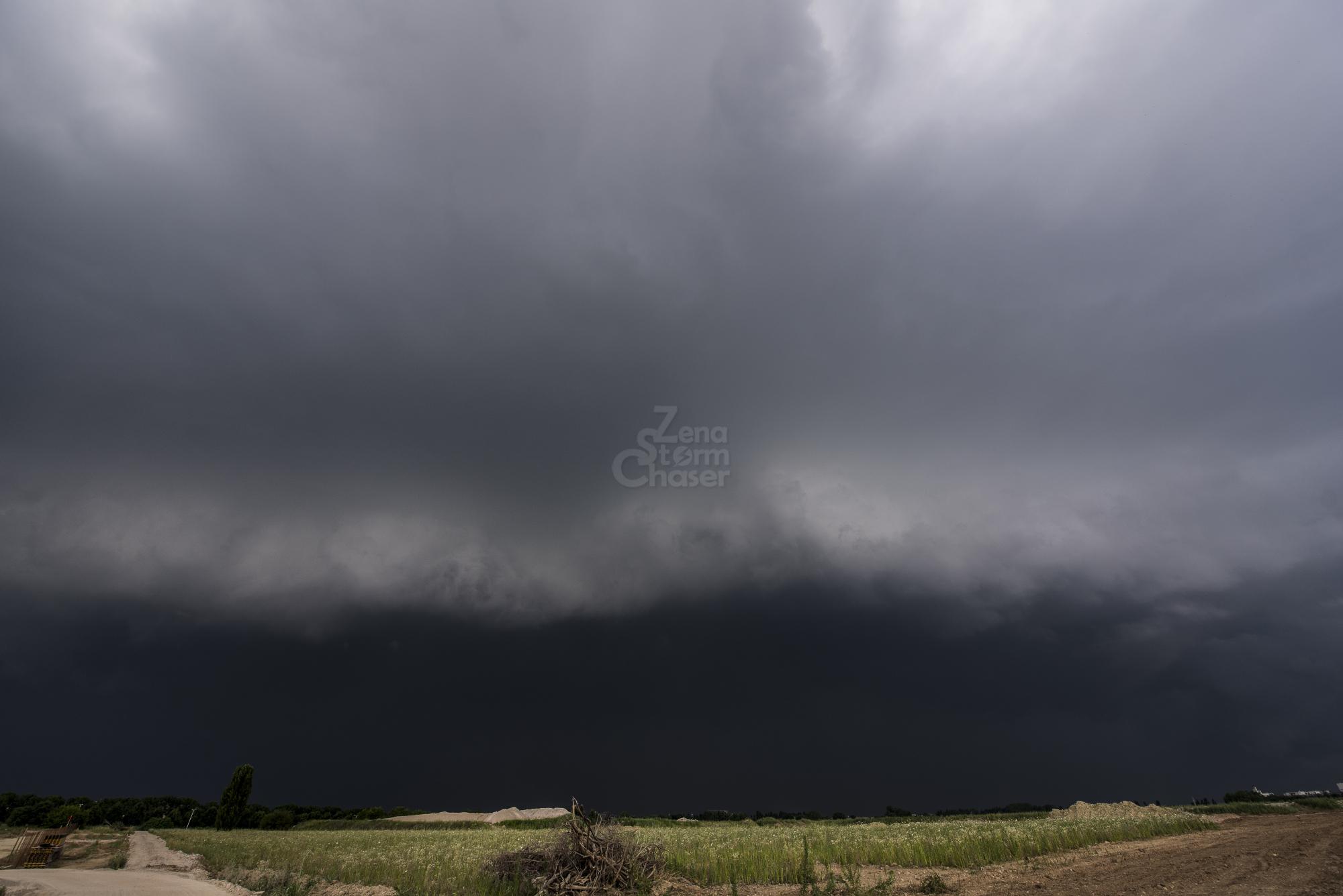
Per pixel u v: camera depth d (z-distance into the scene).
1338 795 77.19
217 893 20.59
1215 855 19.70
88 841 46.03
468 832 55.75
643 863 17.88
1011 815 67.44
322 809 107.81
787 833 34.06
